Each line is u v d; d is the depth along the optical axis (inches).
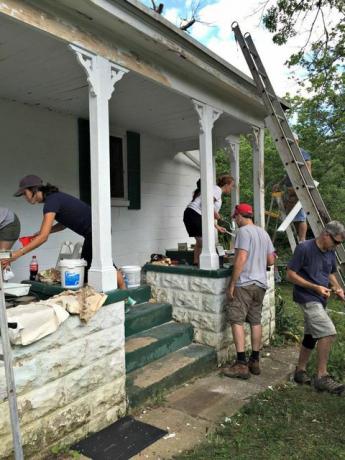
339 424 125.6
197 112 176.7
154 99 188.7
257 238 169.2
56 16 112.1
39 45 125.9
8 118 175.6
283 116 186.1
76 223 137.3
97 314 120.9
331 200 486.9
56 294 129.3
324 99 445.1
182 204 291.7
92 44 123.0
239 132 257.8
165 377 146.1
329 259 152.2
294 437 117.5
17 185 179.3
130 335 166.4
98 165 126.0
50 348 106.0
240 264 165.5
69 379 111.9
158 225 269.3
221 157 652.1
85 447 111.2
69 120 201.3
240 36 191.8
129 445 112.6
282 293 341.1
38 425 102.9
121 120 225.1
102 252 126.7
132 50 139.3
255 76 186.9
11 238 142.4
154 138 265.6
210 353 172.2
